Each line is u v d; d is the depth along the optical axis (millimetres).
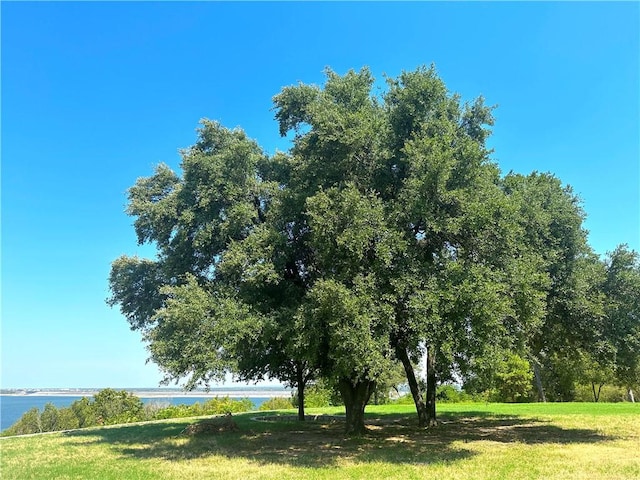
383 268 15367
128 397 56031
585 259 20031
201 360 15836
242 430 22750
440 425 23469
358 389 20297
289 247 18422
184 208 21094
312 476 11695
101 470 12977
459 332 14609
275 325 16203
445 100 18875
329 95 19000
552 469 12062
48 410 55156
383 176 18094
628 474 11375
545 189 20422
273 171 22172
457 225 15328
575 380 47312
